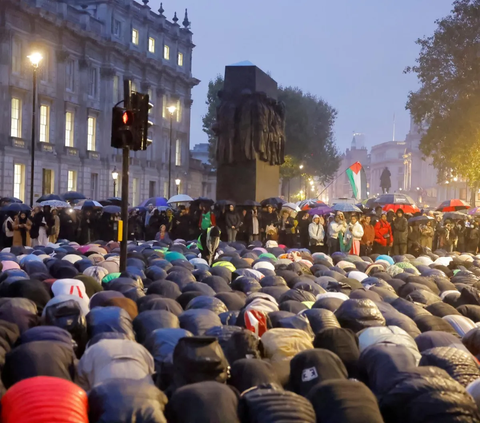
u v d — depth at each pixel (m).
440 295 11.45
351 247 20.92
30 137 51.62
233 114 24.53
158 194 71.88
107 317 7.53
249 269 12.43
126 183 12.20
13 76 49.41
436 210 32.16
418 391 5.36
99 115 61.25
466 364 6.38
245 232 23.84
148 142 12.27
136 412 4.95
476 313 9.43
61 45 54.62
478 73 40.28
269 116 25.17
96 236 25.81
